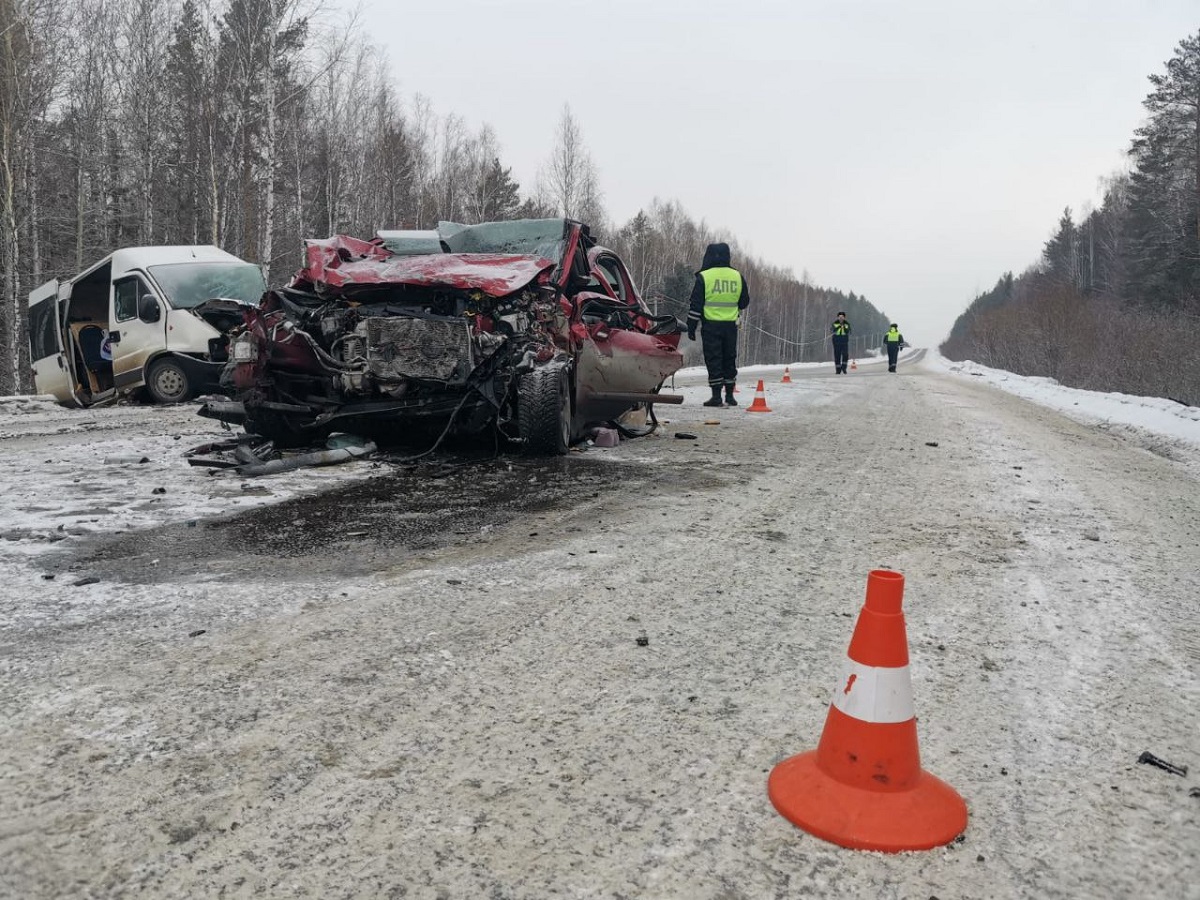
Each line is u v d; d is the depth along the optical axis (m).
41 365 13.75
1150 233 47.34
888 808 1.69
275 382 6.19
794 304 96.44
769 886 1.53
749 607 3.13
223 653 2.56
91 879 1.50
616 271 8.65
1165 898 1.51
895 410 12.20
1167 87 48.00
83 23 27.14
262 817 1.70
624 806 1.78
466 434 6.68
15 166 24.36
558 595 3.20
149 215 26.92
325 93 30.88
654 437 8.23
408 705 2.23
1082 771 1.97
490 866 1.56
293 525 4.30
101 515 4.49
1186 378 18.91
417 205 37.56
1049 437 9.62
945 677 2.52
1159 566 3.87
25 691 2.26
